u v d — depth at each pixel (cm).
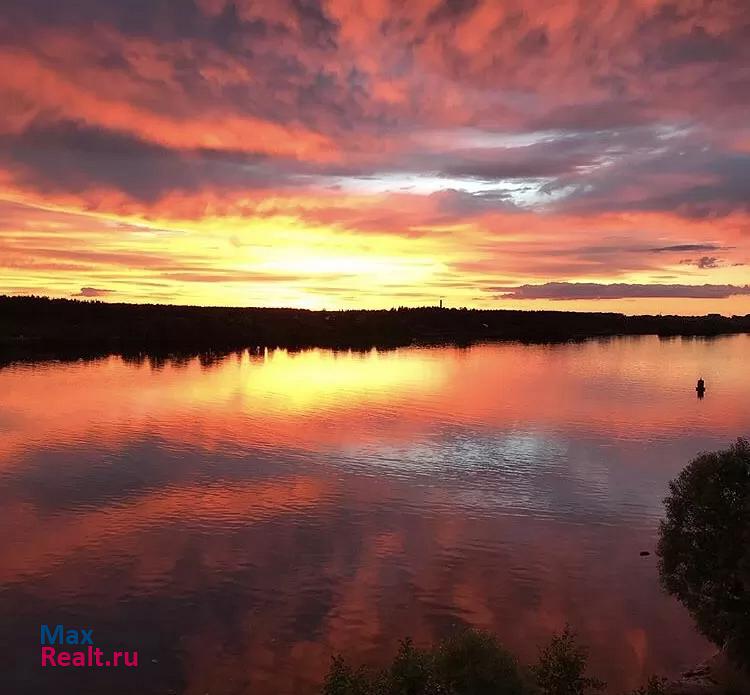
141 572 2973
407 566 3091
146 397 8619
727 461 2280
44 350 15538
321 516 3809
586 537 3528
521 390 9994
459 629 2495
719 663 2170
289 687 2112
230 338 19600
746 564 1969
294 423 6888
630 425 7088
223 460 5172
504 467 5084
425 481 4625
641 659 2281
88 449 5519
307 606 2669
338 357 16162
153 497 4144
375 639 2414
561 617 2603
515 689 1767
